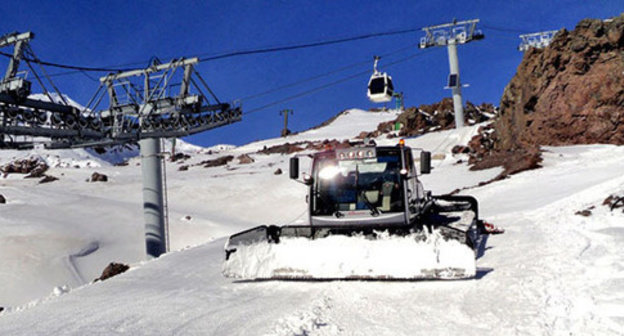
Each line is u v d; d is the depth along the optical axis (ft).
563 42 136.56
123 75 116.06
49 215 137.18
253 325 19.84
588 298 19.08
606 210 40.22
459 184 127.54
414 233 25.96
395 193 28.96
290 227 29.19
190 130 116.16
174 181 208.64
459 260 24.43
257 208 161.48
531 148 129.08
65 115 99.76
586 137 130.52
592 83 130.31
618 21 128.67
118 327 20.88
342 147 30.78
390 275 25.34
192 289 28.76
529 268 25.85
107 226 132.46
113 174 247.29
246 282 29.25
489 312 19.36
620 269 22.47
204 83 119.24
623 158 93.81
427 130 250.78
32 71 90.74
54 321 23.20
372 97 107.34
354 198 29.37
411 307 21.11
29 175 242.99
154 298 26.81
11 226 116.98
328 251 26.89
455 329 17.81
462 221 34.50
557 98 136.15
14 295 81.82
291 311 21.54
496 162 136.87
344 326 18.83
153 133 114.01
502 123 164.04
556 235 35.22
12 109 88.02
